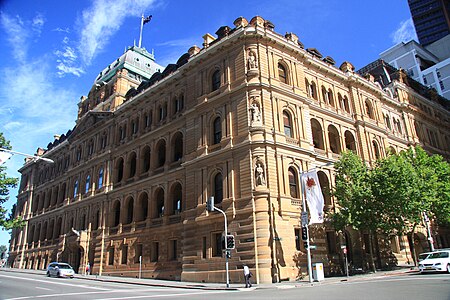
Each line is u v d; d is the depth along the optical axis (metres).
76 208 61.38
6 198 44.41
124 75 64.19
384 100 56.78
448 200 43.88
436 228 54.75
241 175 35.06
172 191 44.12
